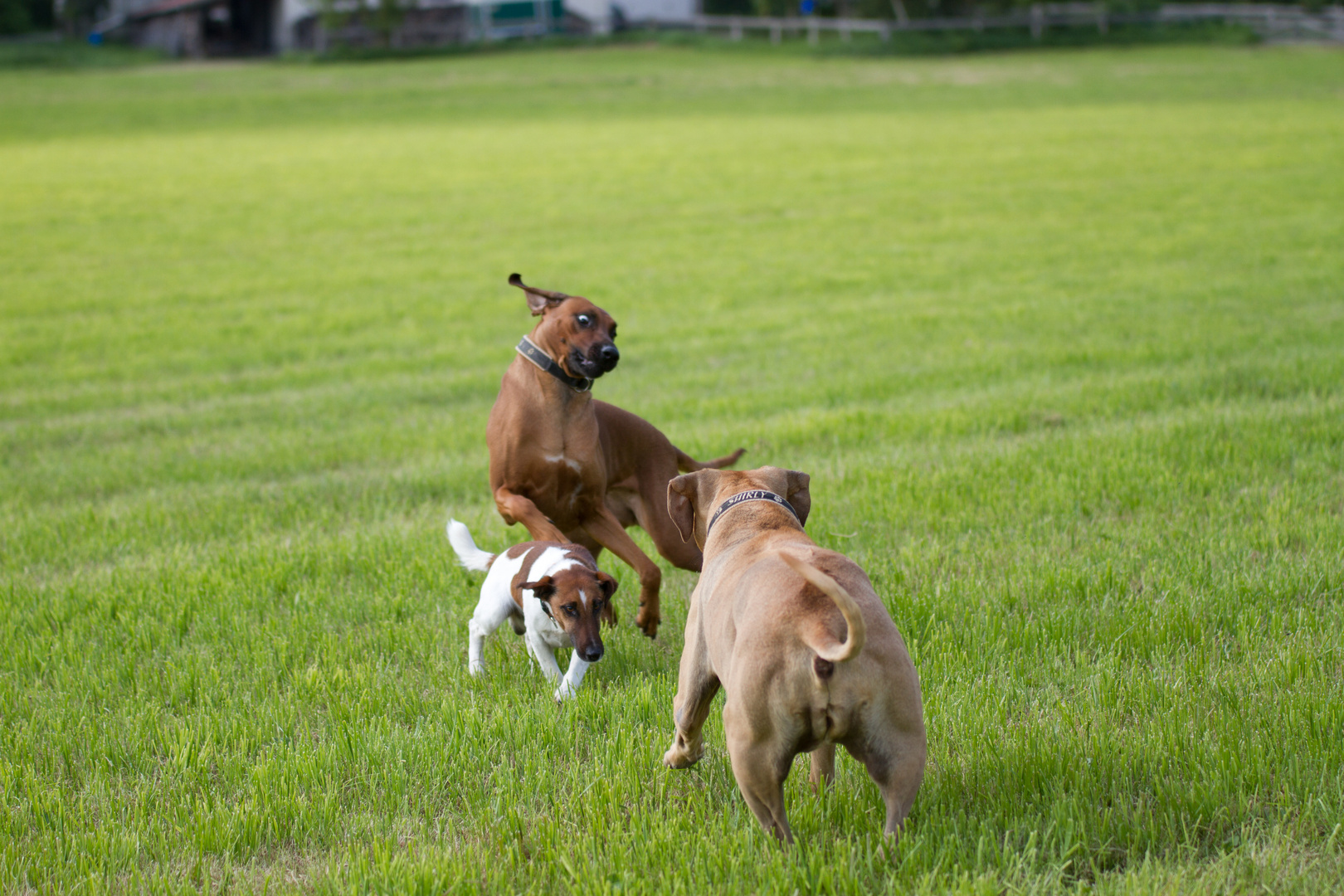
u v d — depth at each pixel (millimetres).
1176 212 23641
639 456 6750
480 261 21312
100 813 4492
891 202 26641
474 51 71875
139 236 24562
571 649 6109
